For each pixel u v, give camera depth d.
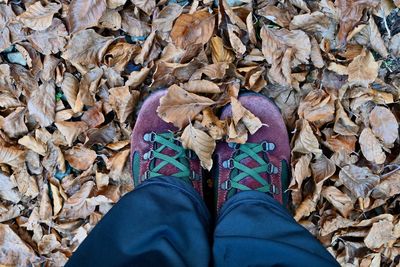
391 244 0.93
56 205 0.93
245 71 0.87
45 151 0.91
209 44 0.87
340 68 0.86
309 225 0.93
